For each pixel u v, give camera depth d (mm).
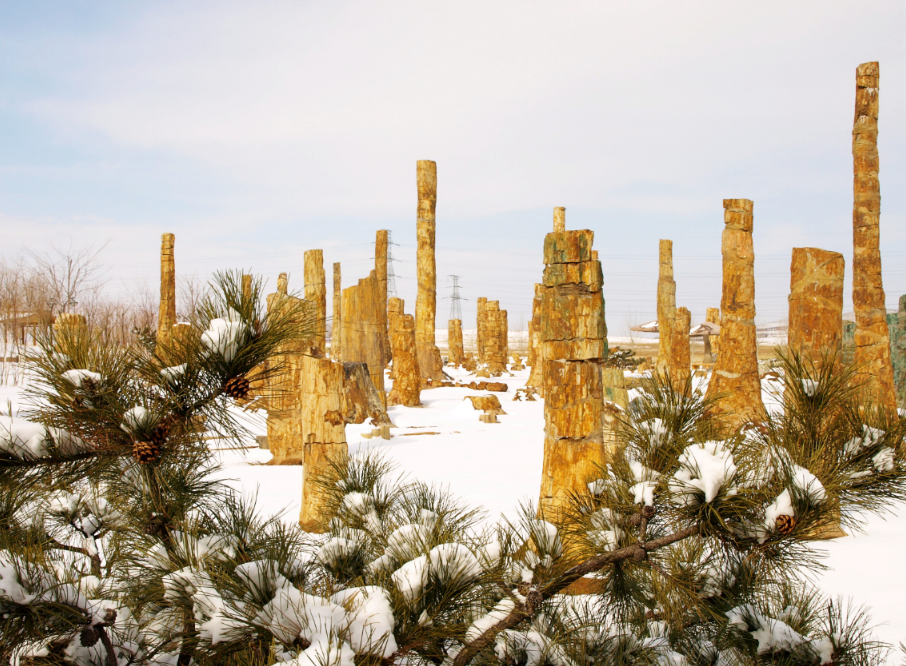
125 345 2098
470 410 17984
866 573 4934
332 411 6656
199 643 1886
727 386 8172
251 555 2012
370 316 19453
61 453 1937
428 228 25906
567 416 5969
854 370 2154
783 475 1940
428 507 2609
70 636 1887
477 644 2018
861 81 11438
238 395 1979
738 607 2299
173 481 2084
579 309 6035
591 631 2416
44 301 23250
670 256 24859
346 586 2180
